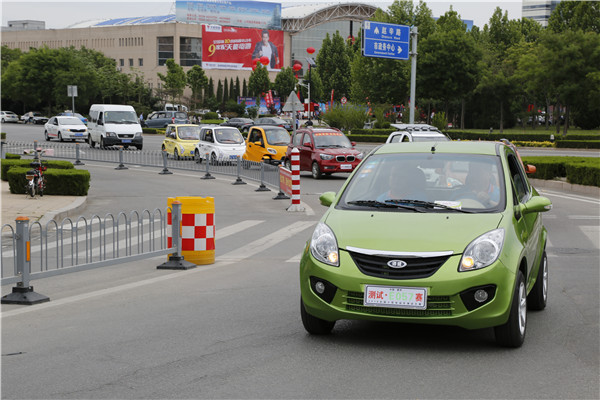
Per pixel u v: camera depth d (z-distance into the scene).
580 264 10.76
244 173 26.39
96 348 6.28
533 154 42.38
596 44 60.97
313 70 129.38
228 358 5.95
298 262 11.05
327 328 6.62
